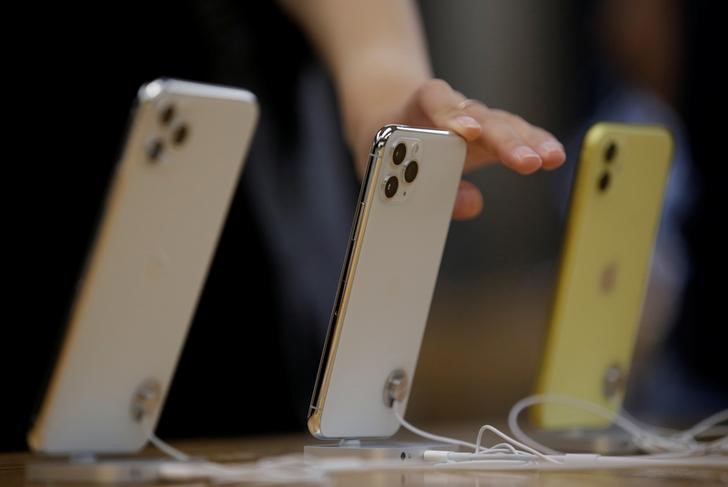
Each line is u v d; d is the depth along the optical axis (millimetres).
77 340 1203
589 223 1734
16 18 2160
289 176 2465
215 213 1293
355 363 1354
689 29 4062
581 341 1771
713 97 4039
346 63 1986
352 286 1321
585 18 4070
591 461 1343
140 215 1219
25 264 2246
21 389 2264
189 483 1170
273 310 2455
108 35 2221
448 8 4031
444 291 4117
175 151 1229
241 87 2344
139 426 1277
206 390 2438
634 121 4055
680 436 1824
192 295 1295
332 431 1351
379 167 1314
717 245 4047
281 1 2115
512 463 1312
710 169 4094
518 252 4152
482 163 1613
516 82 4125
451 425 2146
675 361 4047
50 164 2230
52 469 1188
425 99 1529
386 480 1208
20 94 2188
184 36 2271
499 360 4148
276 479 1154
